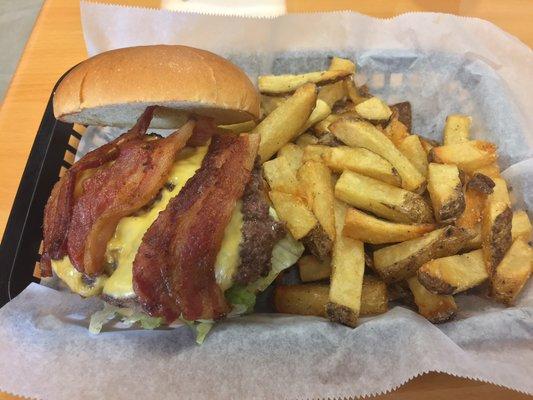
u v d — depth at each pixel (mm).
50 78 307
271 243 213
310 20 284
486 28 279
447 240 215
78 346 205
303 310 231
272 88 268
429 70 290
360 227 220
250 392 191
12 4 468
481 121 278
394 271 222
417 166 250
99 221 199
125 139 218
